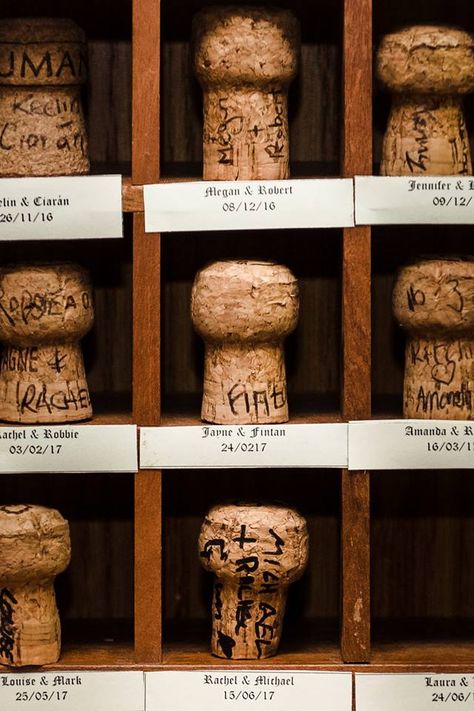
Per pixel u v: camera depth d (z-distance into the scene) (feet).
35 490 6.88
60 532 5.82
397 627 6.64
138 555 5.90
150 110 5.80
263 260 6.03
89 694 5.86
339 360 6.73
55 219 5.82
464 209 5.79
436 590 6.93
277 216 5.82
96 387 6.88
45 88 6.05
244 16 5.90
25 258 6.82
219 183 5.82
